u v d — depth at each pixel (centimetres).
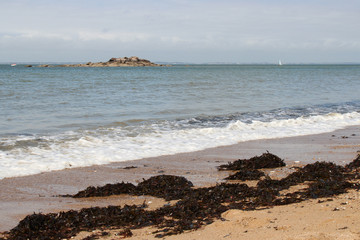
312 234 487
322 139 1430
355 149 1241
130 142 1322
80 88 3431
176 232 561
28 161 1048
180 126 1658
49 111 2009
